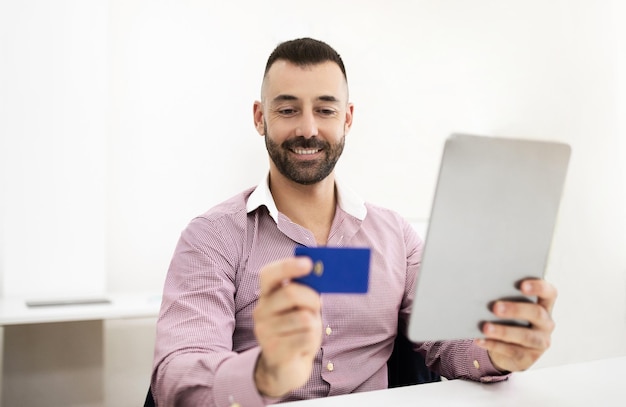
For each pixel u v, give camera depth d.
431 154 3.24
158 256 2.81
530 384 1.09
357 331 1.29
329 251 0.77
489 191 0.84
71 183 2.47
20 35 2.37
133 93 2.72
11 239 2.38
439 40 3.24
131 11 2.70
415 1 3.19
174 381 0.92
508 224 0.87
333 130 1.27
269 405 0.95
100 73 2.51
